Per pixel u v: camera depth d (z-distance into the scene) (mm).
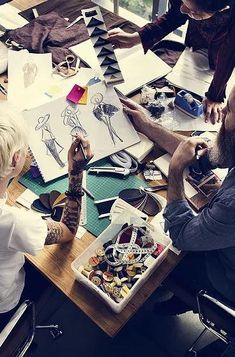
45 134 1490
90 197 1426
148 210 1406
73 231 1334
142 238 1273
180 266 1561
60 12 1938
